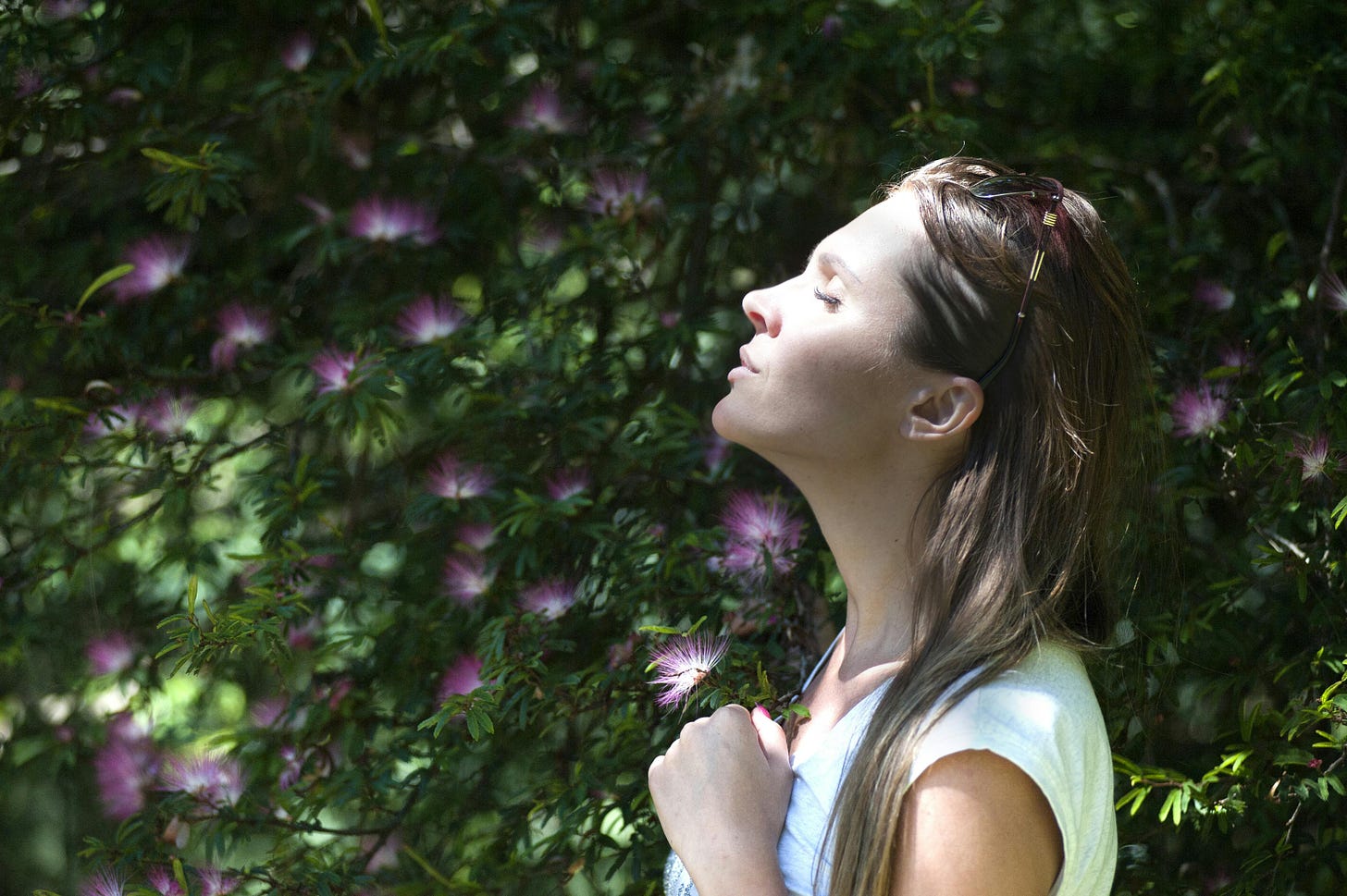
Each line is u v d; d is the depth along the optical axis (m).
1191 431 1.73
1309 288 1.89
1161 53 2.22
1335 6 1.96
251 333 2.18
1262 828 1.63
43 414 2.15
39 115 2.24
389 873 1.92
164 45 2.30
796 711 1.08
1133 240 2.13
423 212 2.16
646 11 2.32
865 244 1.03
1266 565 1.64
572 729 1.88
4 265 2.34
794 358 1.02
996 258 1.00
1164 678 1.68
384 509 2.19
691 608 1.72
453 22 2.10
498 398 1.98
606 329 2.18
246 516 2.40
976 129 1.89
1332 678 1.66
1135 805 1.55
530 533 1.77
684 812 0.99
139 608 2.37
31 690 2.51
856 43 2.02
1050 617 0.99
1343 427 1.62
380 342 1.98
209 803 1.83
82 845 2.43
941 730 0.89
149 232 2.37
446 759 1.80
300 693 1.99
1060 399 1.01
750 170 2.25
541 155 2.18
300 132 2.34
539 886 1.86
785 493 1.95
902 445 1.03
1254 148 1.99
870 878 0.88
